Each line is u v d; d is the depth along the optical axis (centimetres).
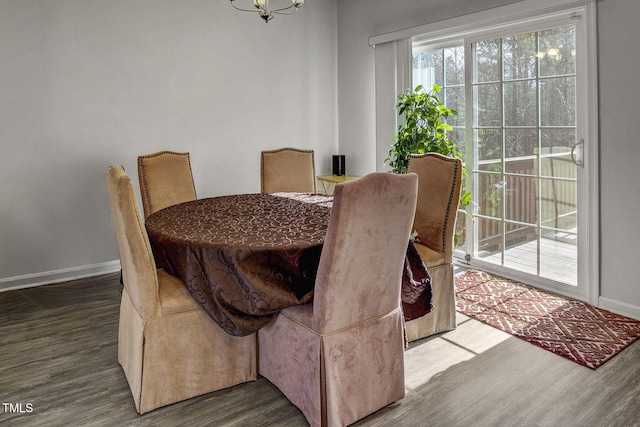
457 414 213
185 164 407
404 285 243
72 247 418
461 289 369
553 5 332
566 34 337
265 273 211
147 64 436
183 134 459
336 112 553
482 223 412
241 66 484
